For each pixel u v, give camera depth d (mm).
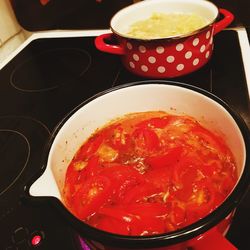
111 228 343
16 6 904
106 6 862
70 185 417
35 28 946
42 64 803
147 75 629
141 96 474
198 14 694
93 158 442
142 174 404
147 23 705
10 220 437
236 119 384
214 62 669
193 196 364
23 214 441
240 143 364
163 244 277
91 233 291
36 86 724
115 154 441
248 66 645
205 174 386
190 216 343
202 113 447
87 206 374
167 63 597
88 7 873
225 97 579
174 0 714
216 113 420
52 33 935
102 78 696
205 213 342
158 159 407
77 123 450
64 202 370
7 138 590
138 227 340
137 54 604
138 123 481
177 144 435
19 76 776
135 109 487
